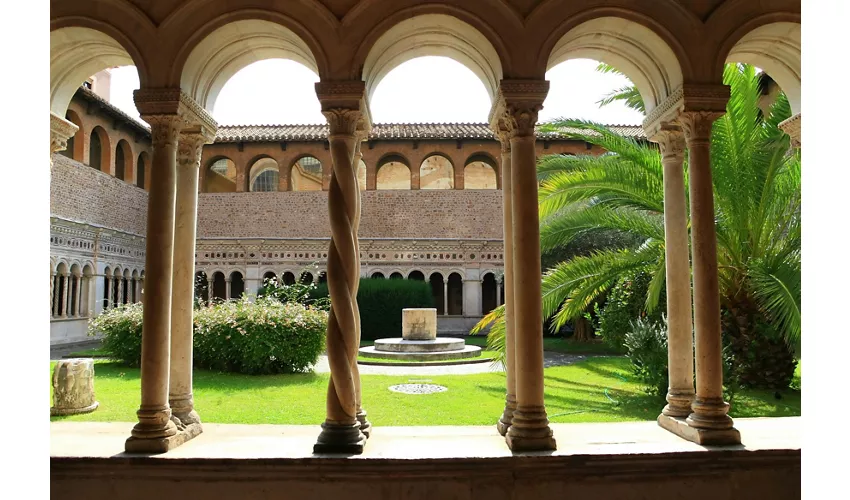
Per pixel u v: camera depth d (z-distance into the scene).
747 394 9.84
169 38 5.52
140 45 5.52
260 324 12.95
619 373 12.46
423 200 26.75
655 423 6.18
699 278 5.48
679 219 6.18
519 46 5.47
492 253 25.75
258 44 6.24
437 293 27.31
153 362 5.18
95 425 6.16
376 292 23.73
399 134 26.36
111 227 23.52
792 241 9.95
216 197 27.20
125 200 24.83
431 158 28.67
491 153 26.81
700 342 5.42
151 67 5.50
